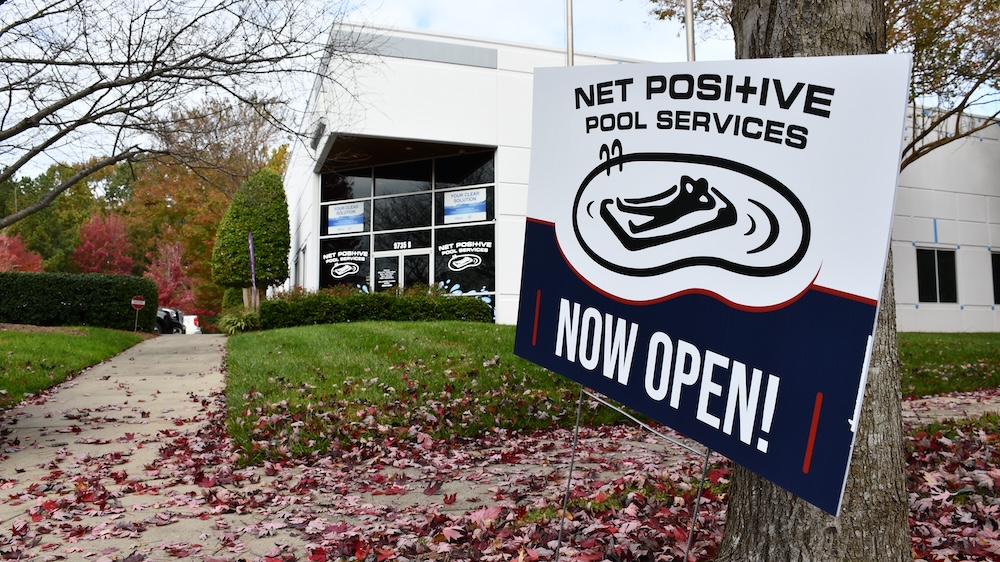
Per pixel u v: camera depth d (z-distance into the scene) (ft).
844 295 6.60
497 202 56.54
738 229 7.56
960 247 67.36
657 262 8.38
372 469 18.79
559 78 9.68
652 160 8.46
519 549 11.55
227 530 13.84
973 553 10.76
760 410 7.23
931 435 19.52
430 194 59.57
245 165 40.16
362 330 41.42
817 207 6.88
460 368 29.86
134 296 64.39
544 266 9.87
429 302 53.67
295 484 17.25
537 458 19.90
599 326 9.05
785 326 7.07
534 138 10.05
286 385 28.04
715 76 7.82
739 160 7.59
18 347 40.27
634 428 23.99
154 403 28.76
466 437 22.35
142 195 108.99
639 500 14.06
